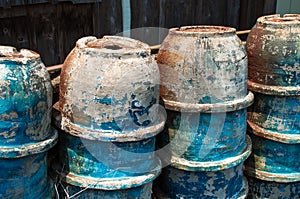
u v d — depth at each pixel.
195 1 3.42
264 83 2.33
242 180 2.26
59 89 1.89
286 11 3.88
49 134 1.77
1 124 1.60
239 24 3.71
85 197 1.87
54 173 1.91
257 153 2.48
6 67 1.59
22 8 2.64
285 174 2.44
